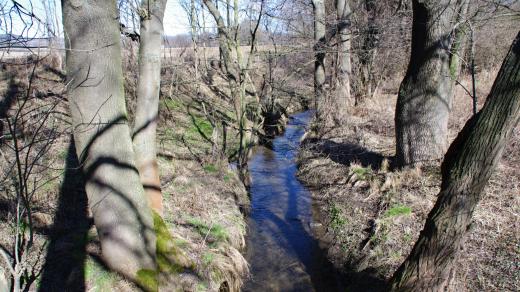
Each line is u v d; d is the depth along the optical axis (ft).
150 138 19.08
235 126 47.42
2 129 25.80
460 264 17.75
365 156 34.53
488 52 54.75
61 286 15.10
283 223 28.60
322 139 42.50
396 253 20.44
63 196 21.95
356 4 51.85
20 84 34.78
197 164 32.68
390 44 47.29
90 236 18.28
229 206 27.02
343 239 24.18
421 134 26.66
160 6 18.56
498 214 21.01
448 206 13.41
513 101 11.67
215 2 41.39
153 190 19.24
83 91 13.78
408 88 26.71
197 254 19.47
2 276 9.34
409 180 26.11
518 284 16.43
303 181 36.37
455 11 24.67
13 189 19.57
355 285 20.15
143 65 18.58
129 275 15.51
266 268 22.93
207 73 61.11
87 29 13.42
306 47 41.75
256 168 41.27
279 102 65.57
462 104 42.37
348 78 48.19
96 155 14.34
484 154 12.43
